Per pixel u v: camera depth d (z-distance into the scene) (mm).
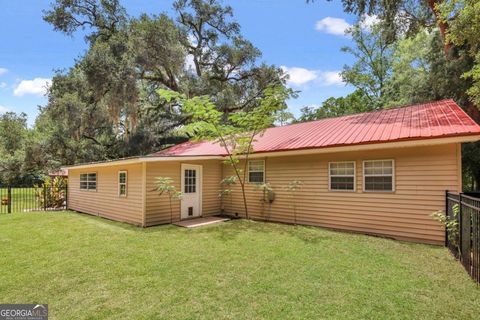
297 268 4781
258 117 9539
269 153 9250
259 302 3553
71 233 7770
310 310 3332
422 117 8242
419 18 12812
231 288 3988
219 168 11523
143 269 4801
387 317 3162
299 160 9156
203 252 5785
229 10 20391
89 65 14102
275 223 9273
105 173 11000
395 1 11477
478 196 7605
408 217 6961
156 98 19188
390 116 9531
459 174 6328
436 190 6590
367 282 4148
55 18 16297
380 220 7410
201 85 18016
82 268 4875
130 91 14633
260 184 10164
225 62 20750
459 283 4078
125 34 16125
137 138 16812
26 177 20703
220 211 11438
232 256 5488
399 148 7184
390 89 22188
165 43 15703
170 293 3850
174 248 6113
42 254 5719
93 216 11086
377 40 24125
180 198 9430
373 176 7625
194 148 13273
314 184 8773
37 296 3801
